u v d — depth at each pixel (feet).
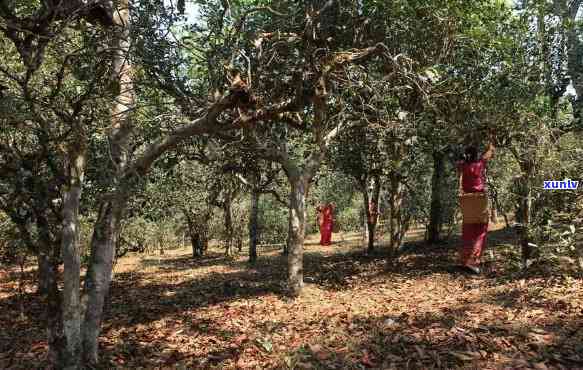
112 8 15.43
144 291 38.73
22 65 16.81
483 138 30.58
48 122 14.14
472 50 28.04
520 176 26.32
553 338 15.65
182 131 16.99
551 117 28.45
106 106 16.02
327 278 36.99
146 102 19.26
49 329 14.64
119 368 17.58
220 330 22.72
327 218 70.03
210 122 17.13
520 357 14.43
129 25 16.06
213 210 70.64
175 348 20.29
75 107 14.20
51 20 13.19
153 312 29.17
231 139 30.35
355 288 31.37
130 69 16.37
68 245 14.51
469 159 30.83
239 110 19.04
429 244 51.67
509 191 30.45
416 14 25.67
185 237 89.51
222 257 63.62
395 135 30.81
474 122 28.60
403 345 16.80
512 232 50.85
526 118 26.32
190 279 44.06
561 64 30.83
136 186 16.94
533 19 29.22
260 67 21.89
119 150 16.89
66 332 14.52
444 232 60.34
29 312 31.27
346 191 76.38
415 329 18.58
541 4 28.60
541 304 19.69
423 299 24.94
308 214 88.48
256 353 18.31
